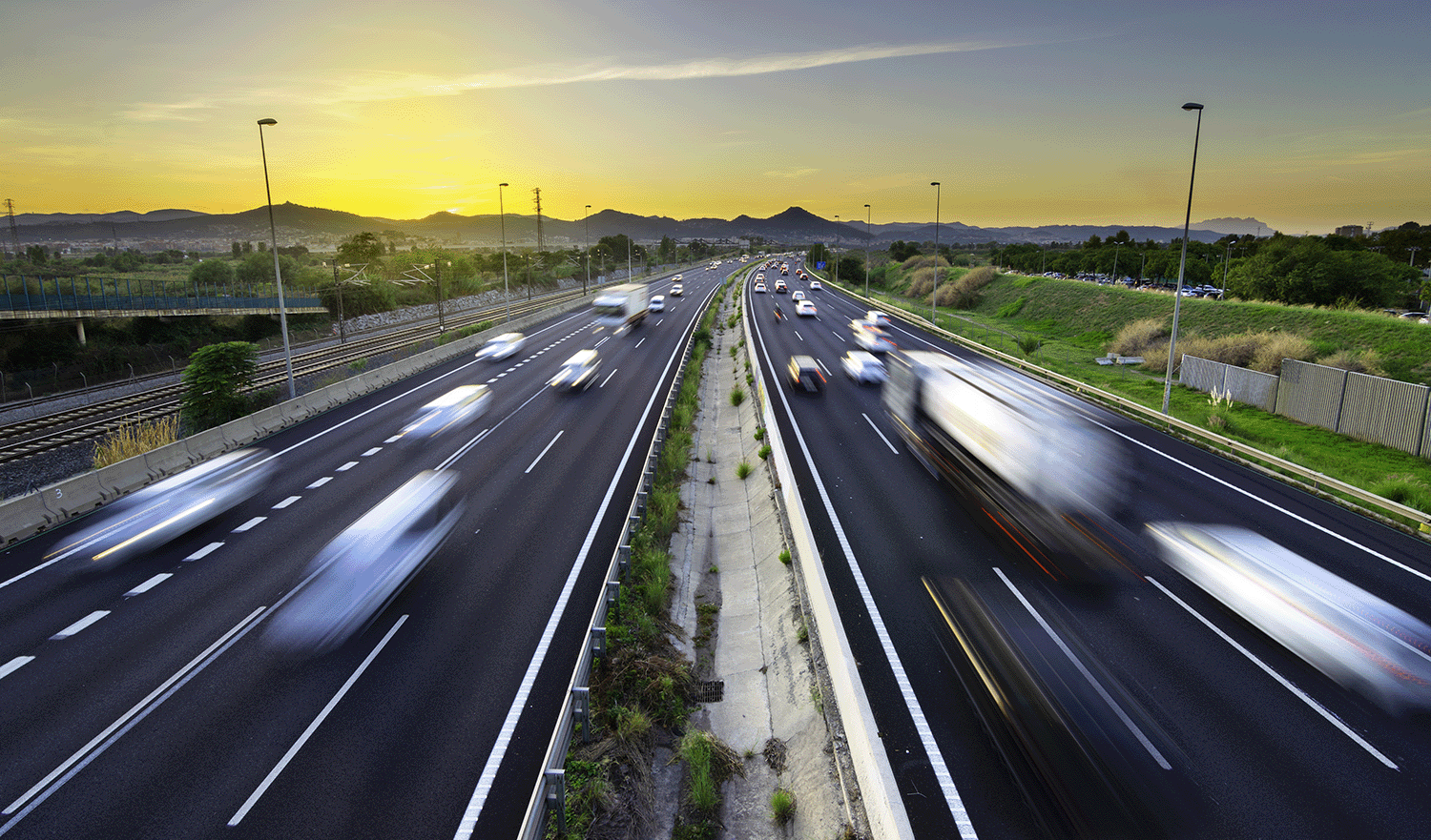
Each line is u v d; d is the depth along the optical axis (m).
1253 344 33.56
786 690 11.09
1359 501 17.25
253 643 11.34
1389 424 23.41
